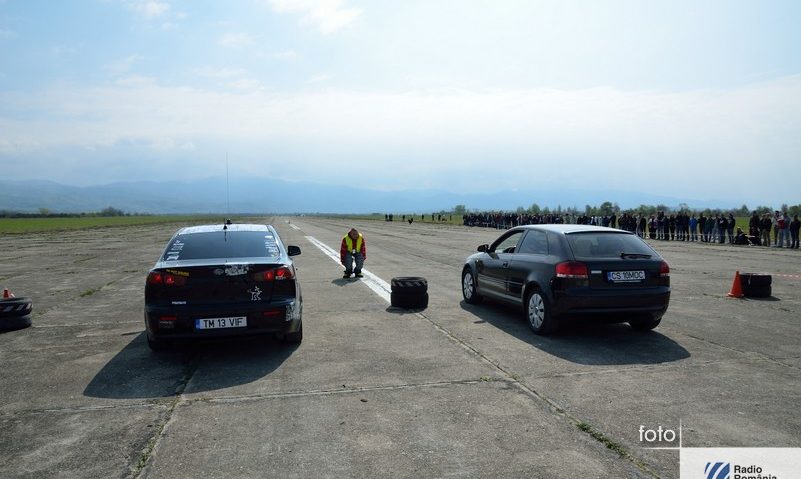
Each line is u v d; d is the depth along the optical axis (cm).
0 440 422
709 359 629
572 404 483
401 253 2216
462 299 1057
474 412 465
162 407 489
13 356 673
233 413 470
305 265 1733
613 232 766
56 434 432
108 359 654
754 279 1076
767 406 477
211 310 610
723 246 2716
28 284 1371
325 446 402
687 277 1410
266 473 362
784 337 740
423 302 959
